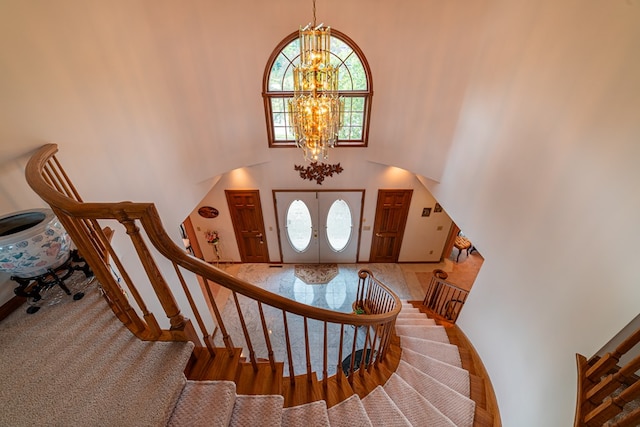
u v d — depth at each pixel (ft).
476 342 11.08
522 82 8.23
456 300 13.91
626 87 5.28
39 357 4.56
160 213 10.54
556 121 7.00
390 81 13.28
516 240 8.57
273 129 15.52
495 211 9.65
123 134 8.69
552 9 7.04
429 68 12.19
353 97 14.40
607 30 5.62
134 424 3.69
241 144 14.79
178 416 4.15
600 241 5.76
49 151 5.65
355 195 18.20
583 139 6.24
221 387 4.53
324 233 19.85
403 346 11.36
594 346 5.81
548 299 7.20
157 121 10.38
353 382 7.34
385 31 12.15
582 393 5.55
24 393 4.01
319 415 5.23
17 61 5.71
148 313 4.65
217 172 14.28
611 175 5.57
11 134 5.63
